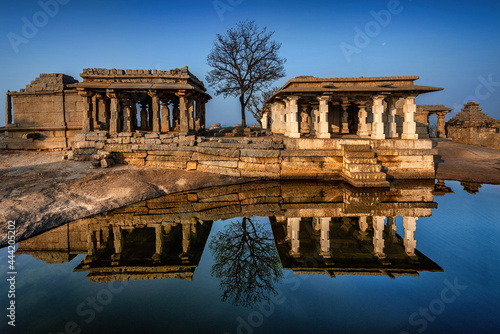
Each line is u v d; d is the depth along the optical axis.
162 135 17.94
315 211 11.84
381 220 10.68
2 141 21.59
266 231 10.01
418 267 6.95
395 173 17.38
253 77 29.17
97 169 15.70
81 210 11.09
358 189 15.16
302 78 19.28
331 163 17.30
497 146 28.11
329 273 6.71
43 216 9.97
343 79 18.58
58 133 21.64
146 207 12.34
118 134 17.88
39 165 15.95
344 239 8.95
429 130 31.20
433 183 16.53
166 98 23.56
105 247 8.53
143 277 6.71
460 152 24.59
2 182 12.56
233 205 12.77
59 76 21.89
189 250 8.47
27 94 21.62
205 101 27.22
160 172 16.36
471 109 29.78
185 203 12.98
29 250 8.16
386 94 17.55
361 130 22.27
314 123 23.27
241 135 24.33
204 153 17.41
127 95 20.19
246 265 7.58
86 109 18.62
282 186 15.99
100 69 19.34
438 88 16.83
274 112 29.08
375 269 6.93
